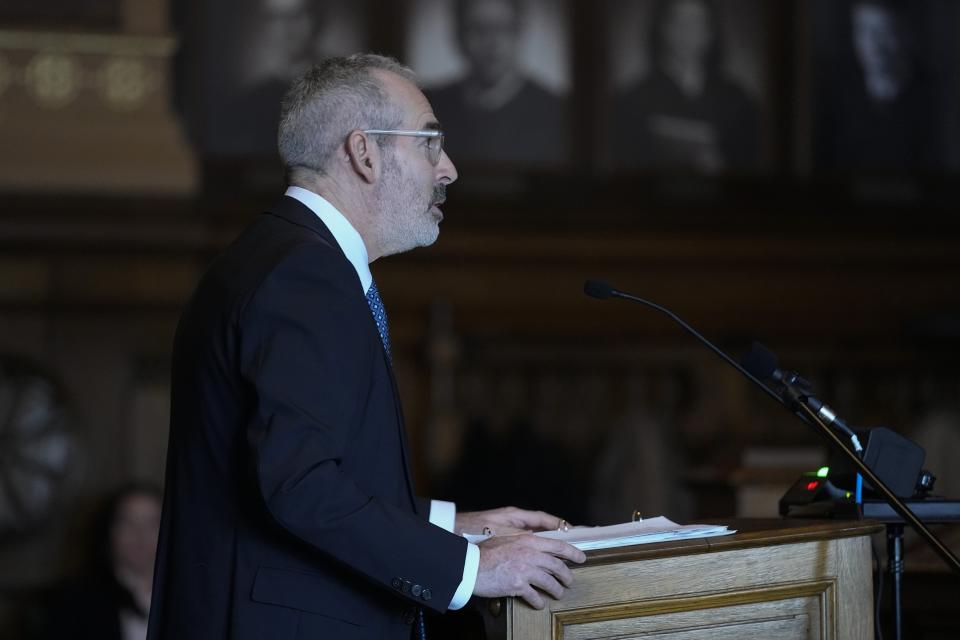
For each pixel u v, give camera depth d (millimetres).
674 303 35750
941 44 37875
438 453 32000
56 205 32156
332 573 8047
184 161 33000
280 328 7887
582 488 32219
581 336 34938
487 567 7766
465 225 35031
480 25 36219
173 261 32781
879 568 9359
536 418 34188
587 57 36625
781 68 37344
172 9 34844
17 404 31250
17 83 32656
